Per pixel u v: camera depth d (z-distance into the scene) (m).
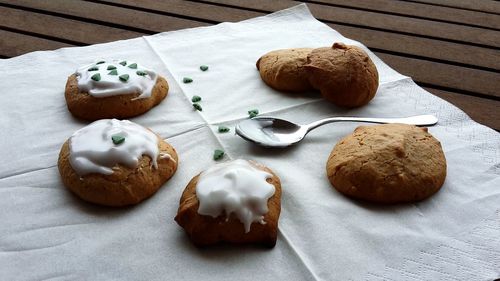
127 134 0.23
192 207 0.20
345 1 0.42
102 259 0.20
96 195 0.22
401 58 0.34
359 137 0.24
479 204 0.22
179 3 0.41
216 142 0.26
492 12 0.41
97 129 0.24
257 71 0.32
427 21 0.39
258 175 0.22
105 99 0.27
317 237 0.21
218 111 0.28
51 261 0.20
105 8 0.40
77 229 0.21
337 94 0.28
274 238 0.20
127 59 0.32
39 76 0.30
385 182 0.22
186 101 0.29
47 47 0.34
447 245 0.20
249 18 0.40
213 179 0.21
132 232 0.21
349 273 0.19
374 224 0.21
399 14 0.40
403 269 0.19
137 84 0.28
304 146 0.26
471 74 0.32
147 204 0.22
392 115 0.28
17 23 0.37
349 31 0.38
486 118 0.28
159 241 0.20
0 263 0.19
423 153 0.23
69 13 0.39
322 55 0.29
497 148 0.25
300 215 0.22
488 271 0.19
